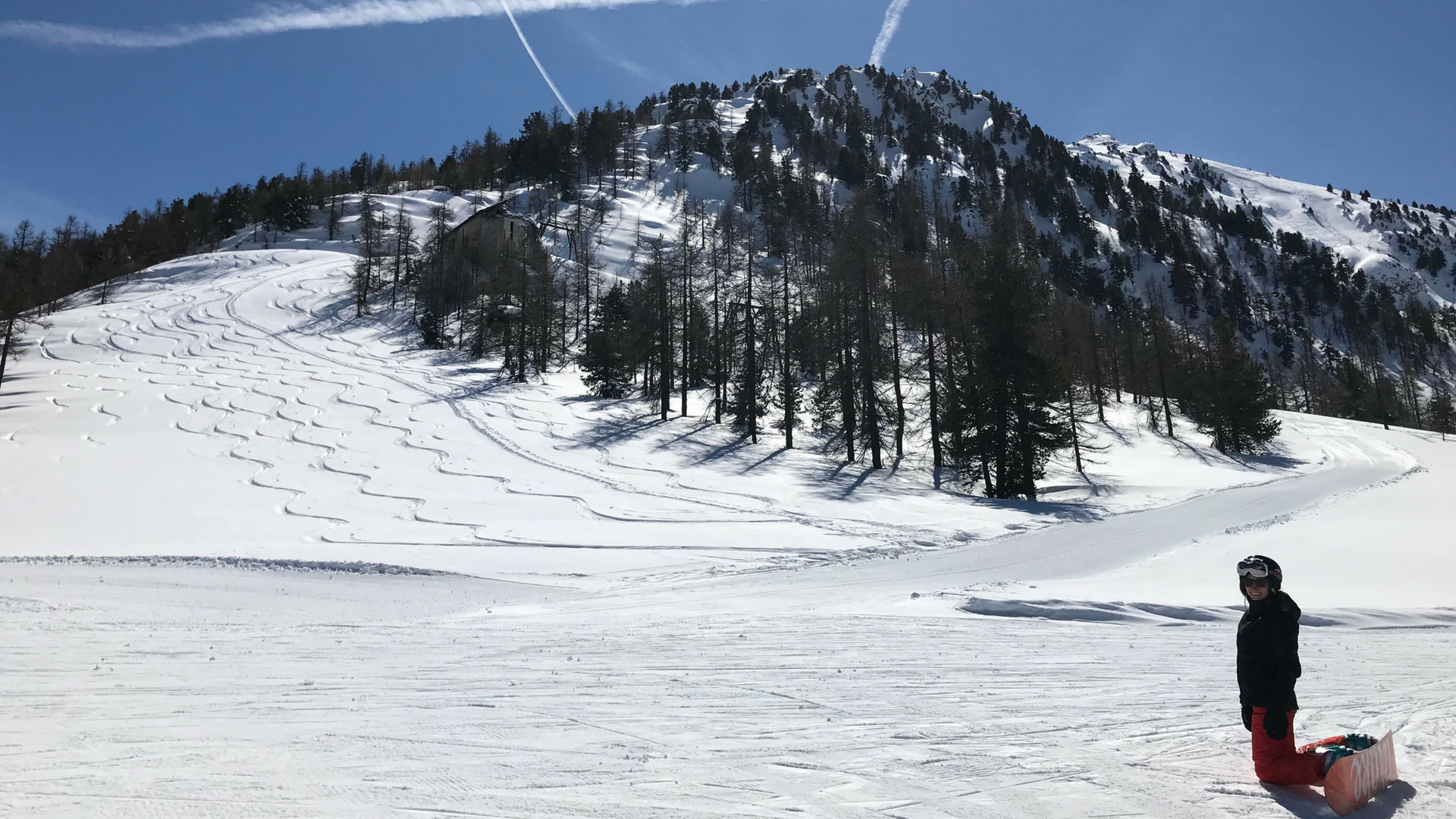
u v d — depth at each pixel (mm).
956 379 36562
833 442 44344
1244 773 4793
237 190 147375
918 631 9922
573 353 69125
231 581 16578
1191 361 63156
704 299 51844
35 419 45281
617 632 10047
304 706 6285
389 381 58281
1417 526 21312
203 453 38188
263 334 76250
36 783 4348
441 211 101375
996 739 5465
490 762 4852
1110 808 4199
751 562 19188
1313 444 58156
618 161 168500
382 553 20812
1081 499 33375
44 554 19656
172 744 5176
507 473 34594
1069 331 57094
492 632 10117
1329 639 9531
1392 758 4516
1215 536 20422
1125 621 10570
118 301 92062
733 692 6797
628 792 4332
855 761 4957
